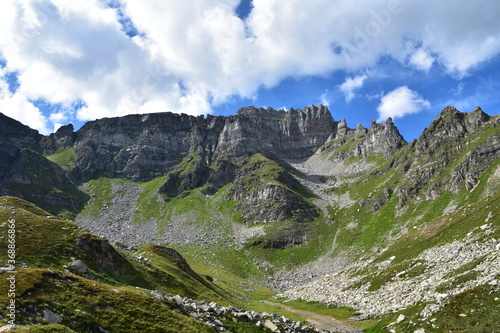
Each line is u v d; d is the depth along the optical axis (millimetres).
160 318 38844
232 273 189875
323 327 63844
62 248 59594
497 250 60062
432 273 70750
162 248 98312
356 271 120812
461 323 42438
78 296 37094
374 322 59688
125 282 60875
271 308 96875
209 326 40844
